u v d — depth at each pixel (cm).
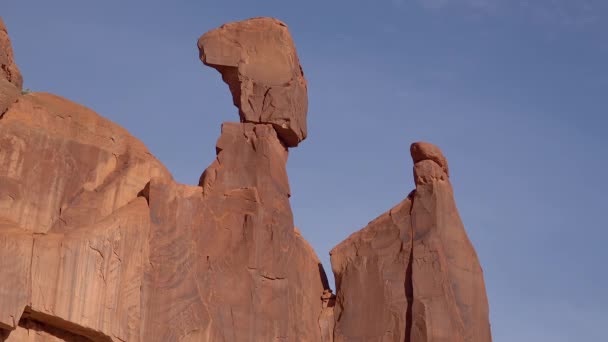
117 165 4356
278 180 4609
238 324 4288
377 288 4656
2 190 4028
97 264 3956
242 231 4416
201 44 4769
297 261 4594
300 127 4784
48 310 3841
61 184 4178
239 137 4631
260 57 4781
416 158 4825
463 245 4700
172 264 4197
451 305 4544
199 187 4506
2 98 4297
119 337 3956
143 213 4147
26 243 3844
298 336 4522
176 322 4128
